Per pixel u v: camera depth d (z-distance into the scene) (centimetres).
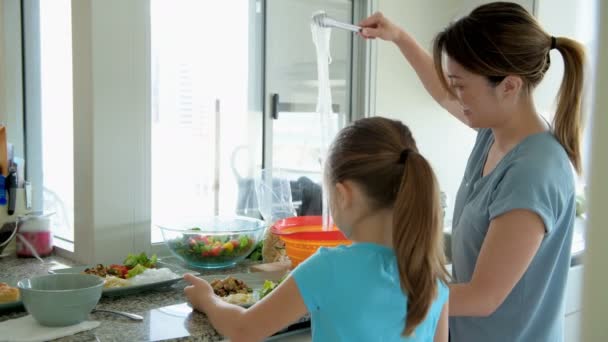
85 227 168
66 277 122
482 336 112
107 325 118
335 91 227
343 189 98
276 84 217
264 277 156
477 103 107
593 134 46
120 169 169
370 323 91
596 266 46
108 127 165
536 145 106
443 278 97
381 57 228
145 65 171
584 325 47
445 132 252
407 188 92
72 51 168
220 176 209
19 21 203
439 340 101
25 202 181
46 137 199
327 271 93
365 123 100
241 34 209
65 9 183
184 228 185
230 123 209
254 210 218
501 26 102
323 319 93
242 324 100
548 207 99
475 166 125
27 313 125
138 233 174
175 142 197
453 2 246
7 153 177
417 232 91
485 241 101
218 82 205
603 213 46
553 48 109
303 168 228
